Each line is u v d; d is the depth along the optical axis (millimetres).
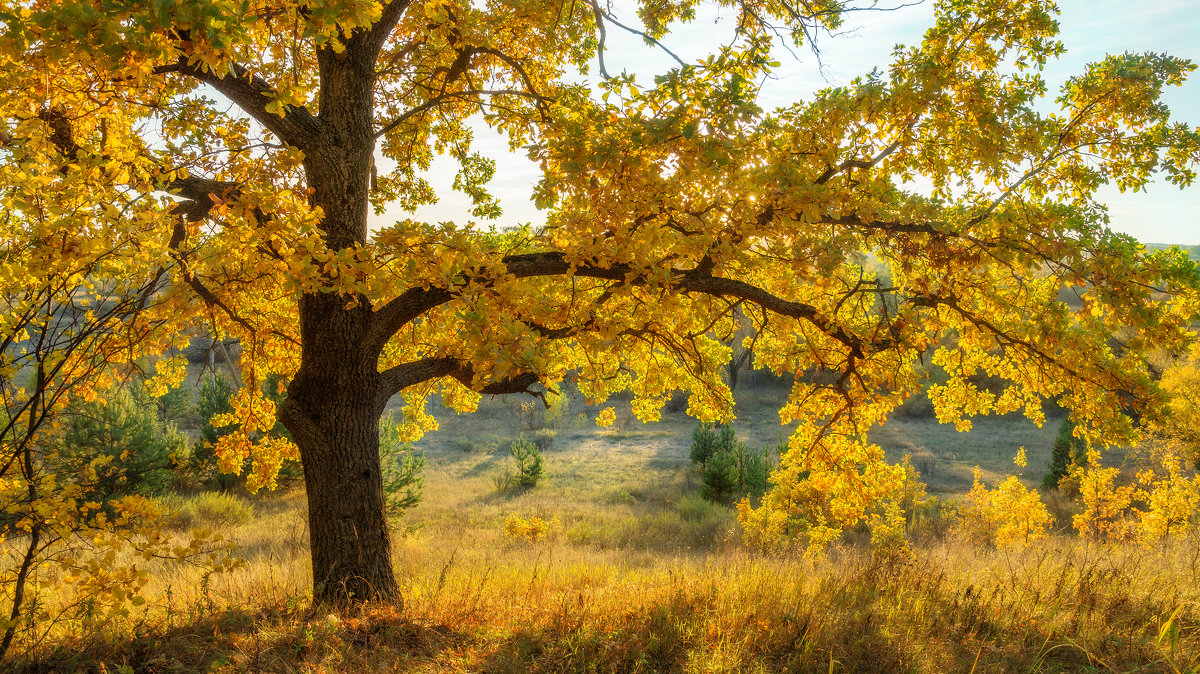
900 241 5227
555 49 7055
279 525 14766
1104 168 5484
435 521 17000
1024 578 5043
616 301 5375
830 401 6168
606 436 30469
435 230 3785
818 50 5344
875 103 5117
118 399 13711
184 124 4297
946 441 27484
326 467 4914
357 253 3711
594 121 4301
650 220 4660
